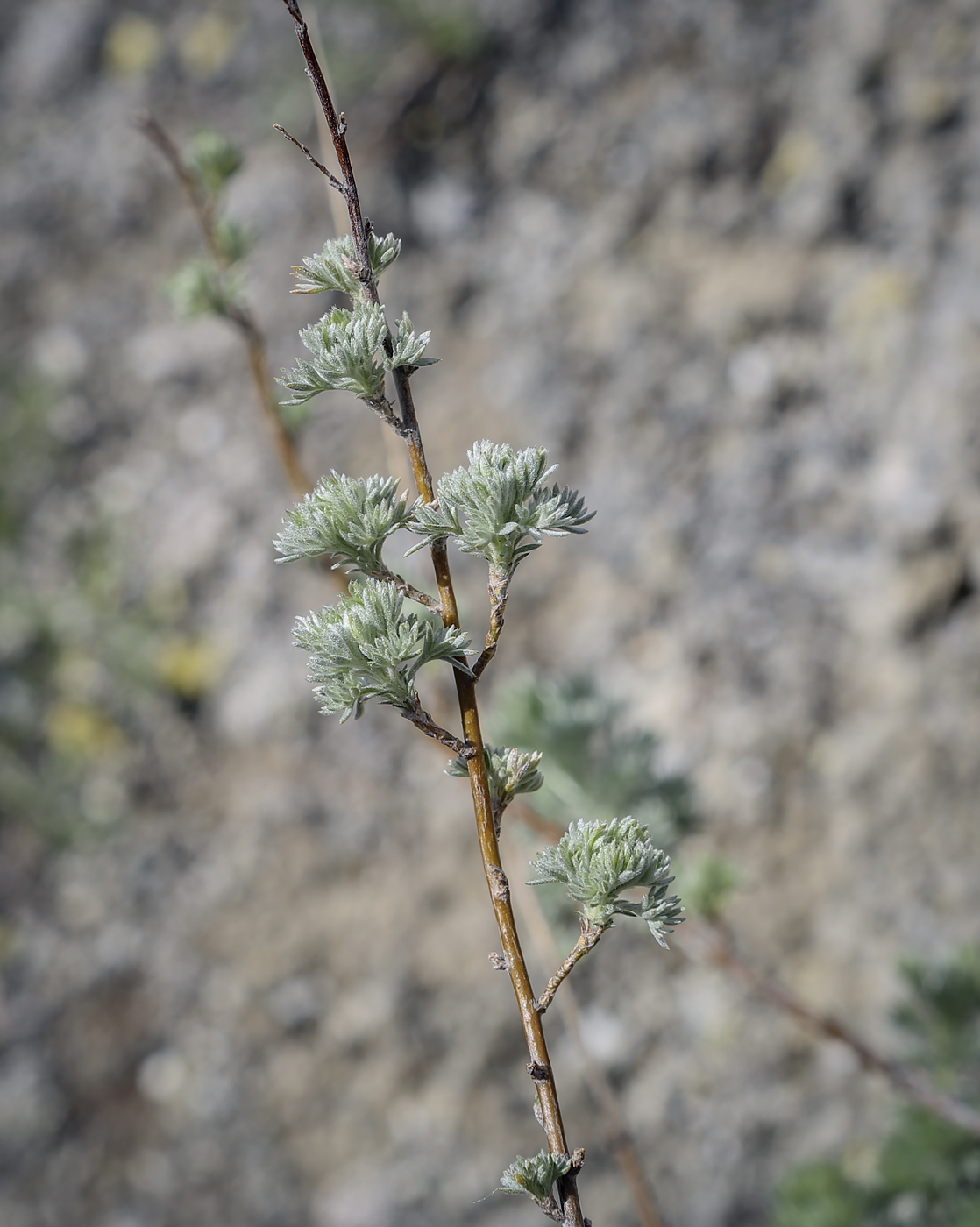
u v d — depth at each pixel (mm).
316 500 488
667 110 1494
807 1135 1117
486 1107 1170
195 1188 1195
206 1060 1239
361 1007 1224
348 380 484
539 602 1326
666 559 1312
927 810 1175
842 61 1453
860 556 1262
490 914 1227
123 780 1374
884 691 1218
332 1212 1162
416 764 1302
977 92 1399
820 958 1157
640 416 1376
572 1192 479
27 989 1295
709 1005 1165
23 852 1360
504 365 1434
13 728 1404
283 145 1568
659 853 484
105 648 1424
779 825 1202
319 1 1598
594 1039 1172
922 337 1322
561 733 714
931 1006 814
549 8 1556
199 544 1438
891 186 1399
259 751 1352
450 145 1536
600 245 1469
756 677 1252
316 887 1282
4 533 1485
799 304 1377
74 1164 1222
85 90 1715
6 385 1553
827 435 1318
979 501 1236
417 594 490
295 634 488
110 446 1518
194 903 1306
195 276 687
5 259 1639
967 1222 712
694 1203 1119
